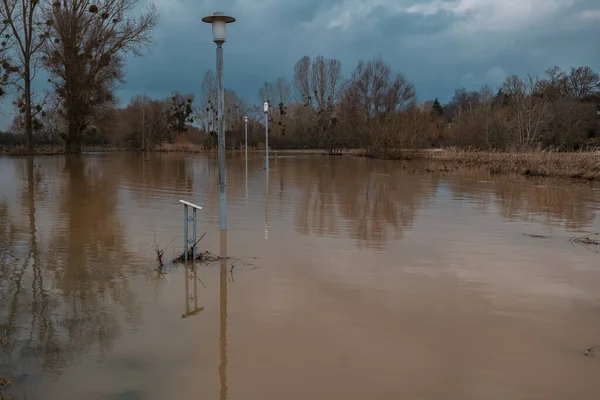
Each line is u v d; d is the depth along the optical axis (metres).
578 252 6.45
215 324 3.87
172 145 49.34
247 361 3.27
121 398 2.80
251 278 5.08
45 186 13.89
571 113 37.28
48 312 4.09
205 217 8.77
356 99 40.09
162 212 9.30
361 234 7.45
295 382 3.01
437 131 53.56
